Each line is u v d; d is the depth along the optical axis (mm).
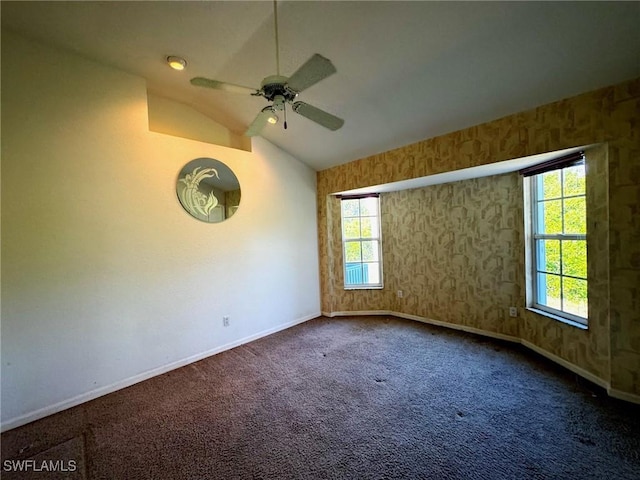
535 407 2191
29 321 2264
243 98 3197
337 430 2021
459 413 2158
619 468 1637
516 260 3348
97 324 2586
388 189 4289
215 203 3424
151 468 1743
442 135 3162
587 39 1898
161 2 1997
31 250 2275
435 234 4074
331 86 2752
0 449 1942
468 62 2250
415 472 1655
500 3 1796
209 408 2326
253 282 3799
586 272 2568
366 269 4793
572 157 2547
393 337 3707
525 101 2475
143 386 2711
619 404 2186
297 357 3225
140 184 2848
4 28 2176
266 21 2146
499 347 3289
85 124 2533
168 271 3035
